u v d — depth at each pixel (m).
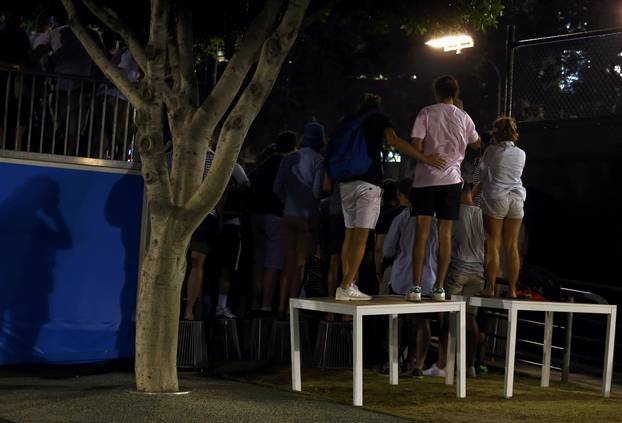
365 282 14.15
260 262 14.04
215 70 14.85
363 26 13.14
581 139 16.22
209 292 14.20
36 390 10.25
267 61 9.79
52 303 12.57
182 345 12.61
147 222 13.11
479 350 13.80
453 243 13.08
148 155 9.98
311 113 41.12
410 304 10.78
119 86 10.27
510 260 12.34
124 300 13.02
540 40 16.86
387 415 9.59
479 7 12.59
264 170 14.18
